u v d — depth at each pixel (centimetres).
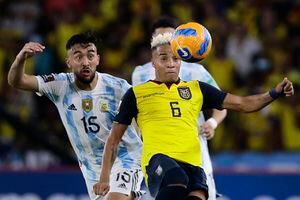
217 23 4494
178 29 2167
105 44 4428
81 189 3662
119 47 4416
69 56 2442
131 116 2227
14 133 4097
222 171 3619
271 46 4472
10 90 4191
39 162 3975
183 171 2119
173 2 4597
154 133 2180
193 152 2178
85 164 2522
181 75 2616
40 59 4306
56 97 2481
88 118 2470
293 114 4088
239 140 4050
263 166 3916
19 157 3981
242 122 4066
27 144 4003
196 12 4584
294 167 3850
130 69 4219
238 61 4388
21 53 2317
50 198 3678
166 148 2164
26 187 3688
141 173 2503
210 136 2572
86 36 2425
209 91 2227
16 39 4484
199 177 2156
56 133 4084
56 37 4453
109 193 2448
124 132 2286
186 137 2177
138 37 4438
